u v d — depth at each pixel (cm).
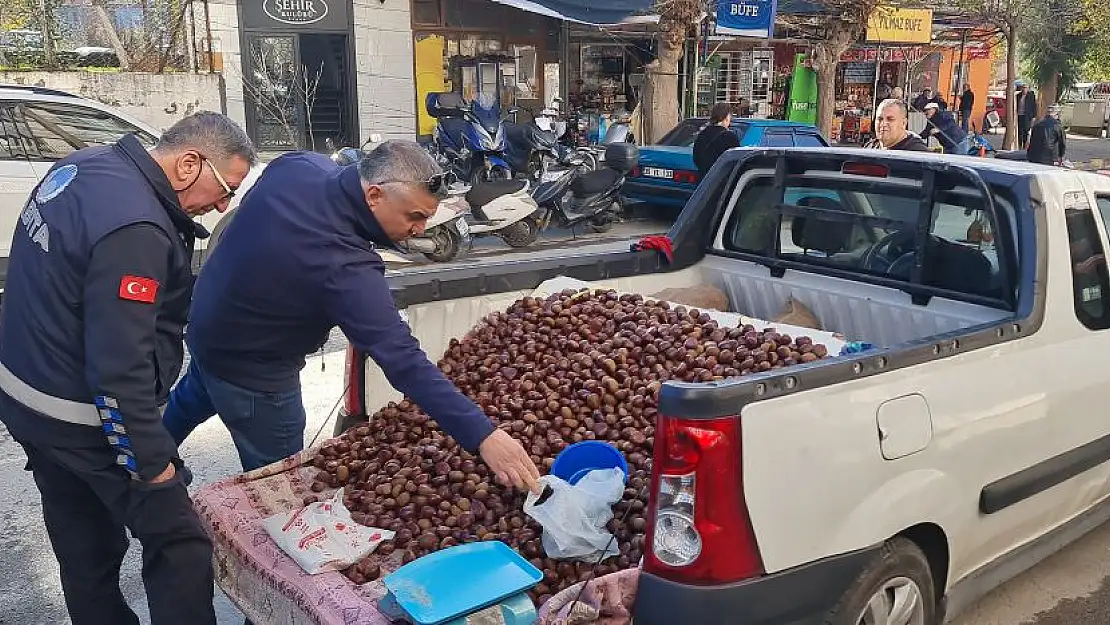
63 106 736
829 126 1666
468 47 1627
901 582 264
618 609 227
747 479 220
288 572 251
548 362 329
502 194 995
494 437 252
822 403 236
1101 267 330
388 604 227
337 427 346
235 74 1436
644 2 1416
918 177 356
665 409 219
